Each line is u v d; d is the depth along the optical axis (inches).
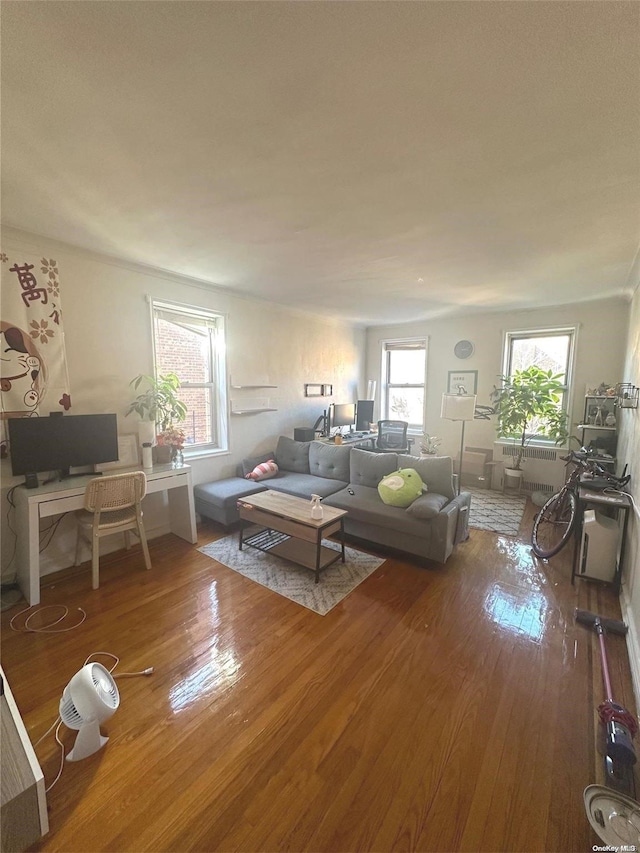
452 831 47.7
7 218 91.7
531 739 60.1
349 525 131.6
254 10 39.5
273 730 61.4
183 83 49.4
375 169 70.1
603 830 46.5
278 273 135.5
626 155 64.8
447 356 223.9
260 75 48.1
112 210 87.1
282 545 127.9
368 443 217.0
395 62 45.8
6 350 98.8
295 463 177.3
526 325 195.8
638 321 121.9
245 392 171.8
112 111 54.9
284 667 75.1
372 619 90.7
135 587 104.2
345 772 54.7
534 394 182.7
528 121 56.5
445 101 52.5
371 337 256.4
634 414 114.5
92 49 44.4
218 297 155.8
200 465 154.7
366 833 47.3
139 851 45.4
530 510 172.1
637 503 91.7
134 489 108.6
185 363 151.1
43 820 46.3
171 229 97.7
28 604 95.4
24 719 63.6
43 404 106.0
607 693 67.2
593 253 112.4
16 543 102.8
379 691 69.4
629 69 45.8
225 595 100.6
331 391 227.5
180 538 136.1
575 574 108.9
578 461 140.1
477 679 72.4
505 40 42.6
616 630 85.0
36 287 102.8
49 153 65.2
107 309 119.9
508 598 100.2
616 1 37.6
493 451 206.5
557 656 78.7
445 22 40.5
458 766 55.7
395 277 138.8
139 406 125.1
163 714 64.3
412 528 115.0
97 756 56.9
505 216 89.0
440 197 80.6
